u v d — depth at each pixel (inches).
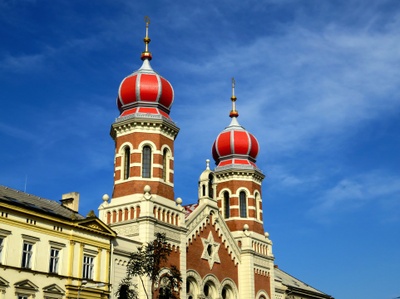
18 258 1685.5
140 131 2455.7
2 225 1657.2
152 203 2294.5
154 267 1872.5
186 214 2869.1
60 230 1840.6
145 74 2566.4
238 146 3063.5
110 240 2027.6
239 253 2795.3
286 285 3351.4
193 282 2468.0
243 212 2967.5
